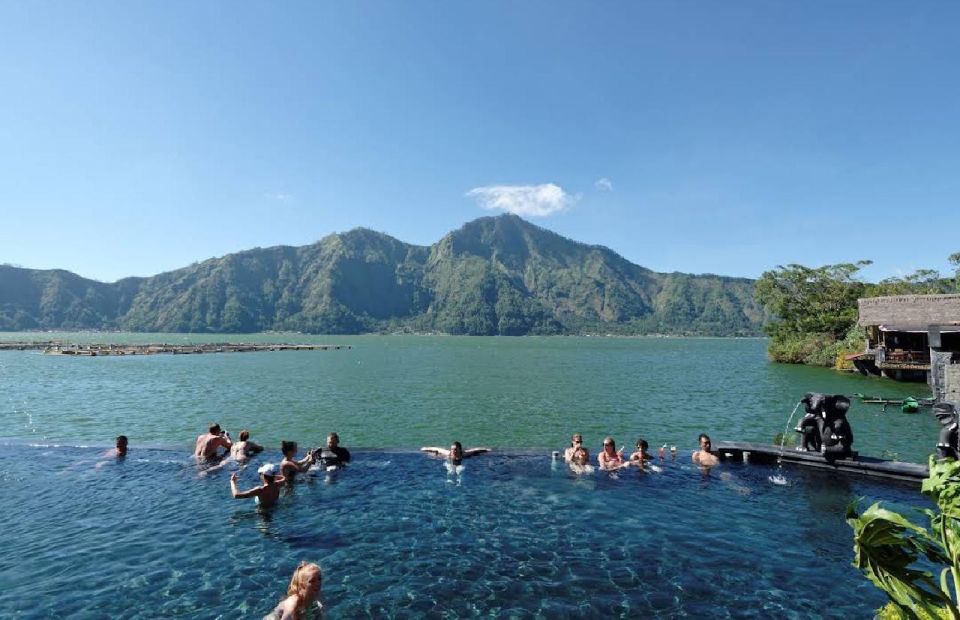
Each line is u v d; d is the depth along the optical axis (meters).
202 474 15.54
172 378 53.62
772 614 8.22
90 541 10.87
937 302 50.09
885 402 34.56
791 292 77.12
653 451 21.53
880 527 5.26
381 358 92.75
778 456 16.50
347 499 13.58
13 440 19.19
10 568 9.62
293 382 50.34
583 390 44.53
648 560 10.11
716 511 12.80
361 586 9.05
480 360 89.06
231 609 8.30
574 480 15.24
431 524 11.93
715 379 53.94
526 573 9.57
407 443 24.16
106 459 16.97
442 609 8.30
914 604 5.40
